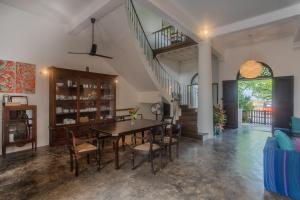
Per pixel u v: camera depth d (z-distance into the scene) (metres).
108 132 3.35
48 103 4.94
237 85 7.20
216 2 3.86
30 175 3.05
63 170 3.25
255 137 5.81
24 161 3.69
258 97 10.59
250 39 6.19
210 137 5.63
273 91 6.24
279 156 2.48
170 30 7.06
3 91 4.17
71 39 5.36
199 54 5.60
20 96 4.39
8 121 4.00
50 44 4.96
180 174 3.10
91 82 5.69
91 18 4.33
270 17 4.25
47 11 4.49
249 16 4.49
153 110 7.48
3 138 3.94
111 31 5.10
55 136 4.77
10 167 3.39
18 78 4.39
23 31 4.46
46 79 4.90
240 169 3.30
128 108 6.90
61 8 4.31
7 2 4.11
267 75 6.48
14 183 2.78
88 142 3.80
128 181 2.85
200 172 3.18
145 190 2.58
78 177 2.98
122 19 4.55
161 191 2.55
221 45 6.86
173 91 8.00
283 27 5.14
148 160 3.78
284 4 3.89
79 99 5.31
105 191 2.55
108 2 3.66
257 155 4.06
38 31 4.71
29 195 2.46
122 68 6.45
